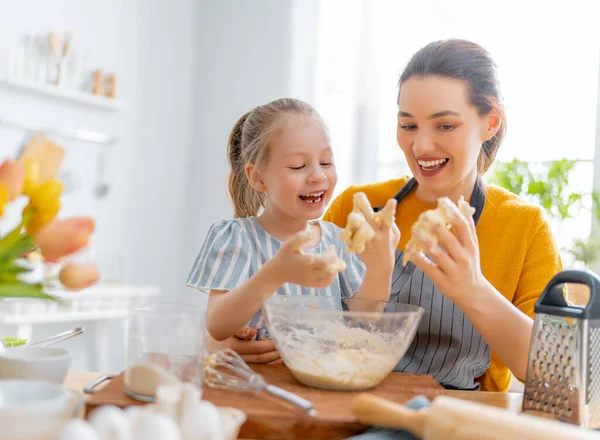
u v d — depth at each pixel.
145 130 3.57
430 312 1.39
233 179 1.72
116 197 3.41
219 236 1.45
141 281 3.56
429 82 1.31
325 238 1.50
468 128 1.33
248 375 0.92
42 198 0.75
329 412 0.84
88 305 2.84
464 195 1.50
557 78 2.71
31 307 2.58
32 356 1.00
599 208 2.48
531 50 2.77
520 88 2.79
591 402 0.91
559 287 0.97
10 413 0.67
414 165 1.41
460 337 1.37
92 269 0.77
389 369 0.96
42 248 0.76
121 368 3.34
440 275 1.04
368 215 1.09
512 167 2.69
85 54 3.20
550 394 0.93
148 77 3.58
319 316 0.96
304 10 3.46
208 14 3.85
